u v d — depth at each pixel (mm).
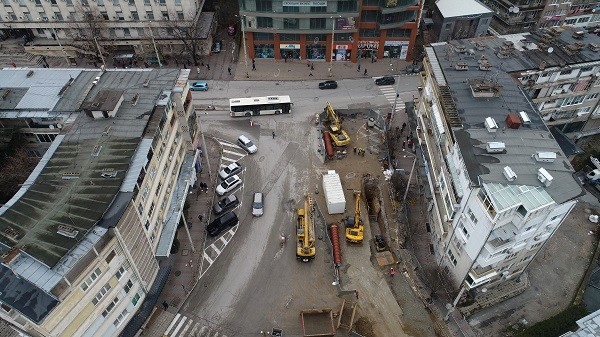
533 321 57156
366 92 91750
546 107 72438
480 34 101625
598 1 100000
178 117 64000
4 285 40094
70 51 96625
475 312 57562
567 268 63125
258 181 72750
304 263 61312
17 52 95438
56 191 46719
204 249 62500
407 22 94188
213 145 79000
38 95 60750
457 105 57719
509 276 58375
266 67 97938
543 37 70562
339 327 54344
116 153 50594
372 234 65875
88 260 42031
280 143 79688
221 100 88938
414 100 83062
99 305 44875
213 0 107875
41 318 38281
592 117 77438
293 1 88062
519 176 48469
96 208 44938
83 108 54469
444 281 59125
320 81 94438
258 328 54438
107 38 95312
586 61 66625
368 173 74312
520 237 49656
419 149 72688
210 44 100312
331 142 79250
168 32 94875
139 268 50281
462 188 51875
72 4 90500
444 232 57688
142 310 52656
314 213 67625
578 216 70062
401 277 60125
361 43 98375
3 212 44312
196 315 55438
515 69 64312
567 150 74125
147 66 95750
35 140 62875
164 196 58812
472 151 51344
